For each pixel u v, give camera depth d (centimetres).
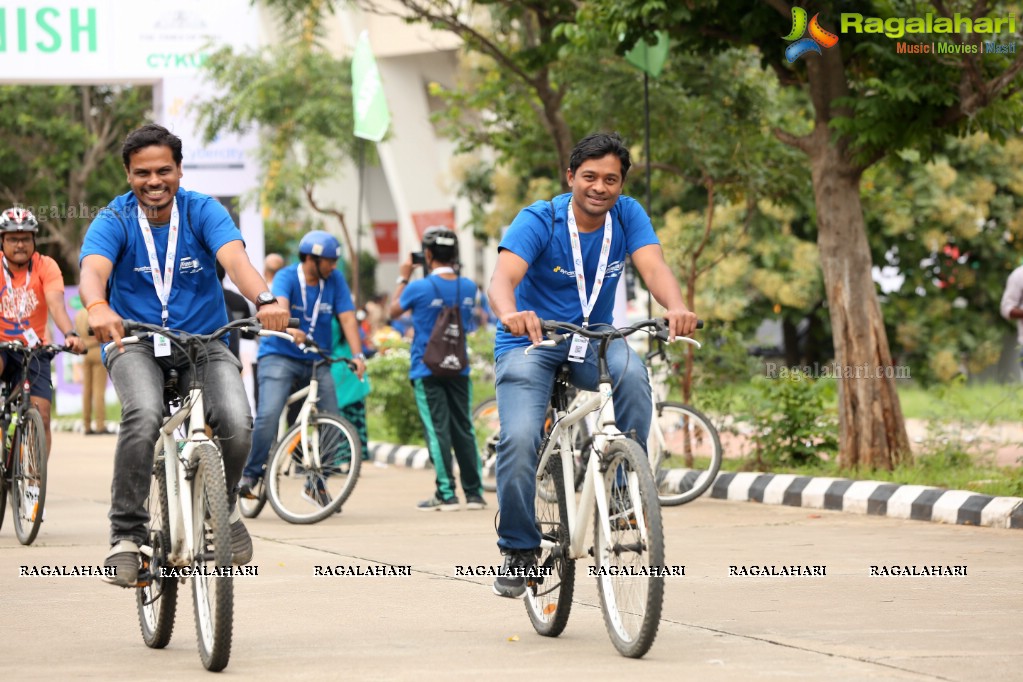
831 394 1822
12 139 4541
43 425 1323
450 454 1625
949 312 3788
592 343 854
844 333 1683
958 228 3606
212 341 848
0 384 1419
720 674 751
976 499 1395
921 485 1506
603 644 848
